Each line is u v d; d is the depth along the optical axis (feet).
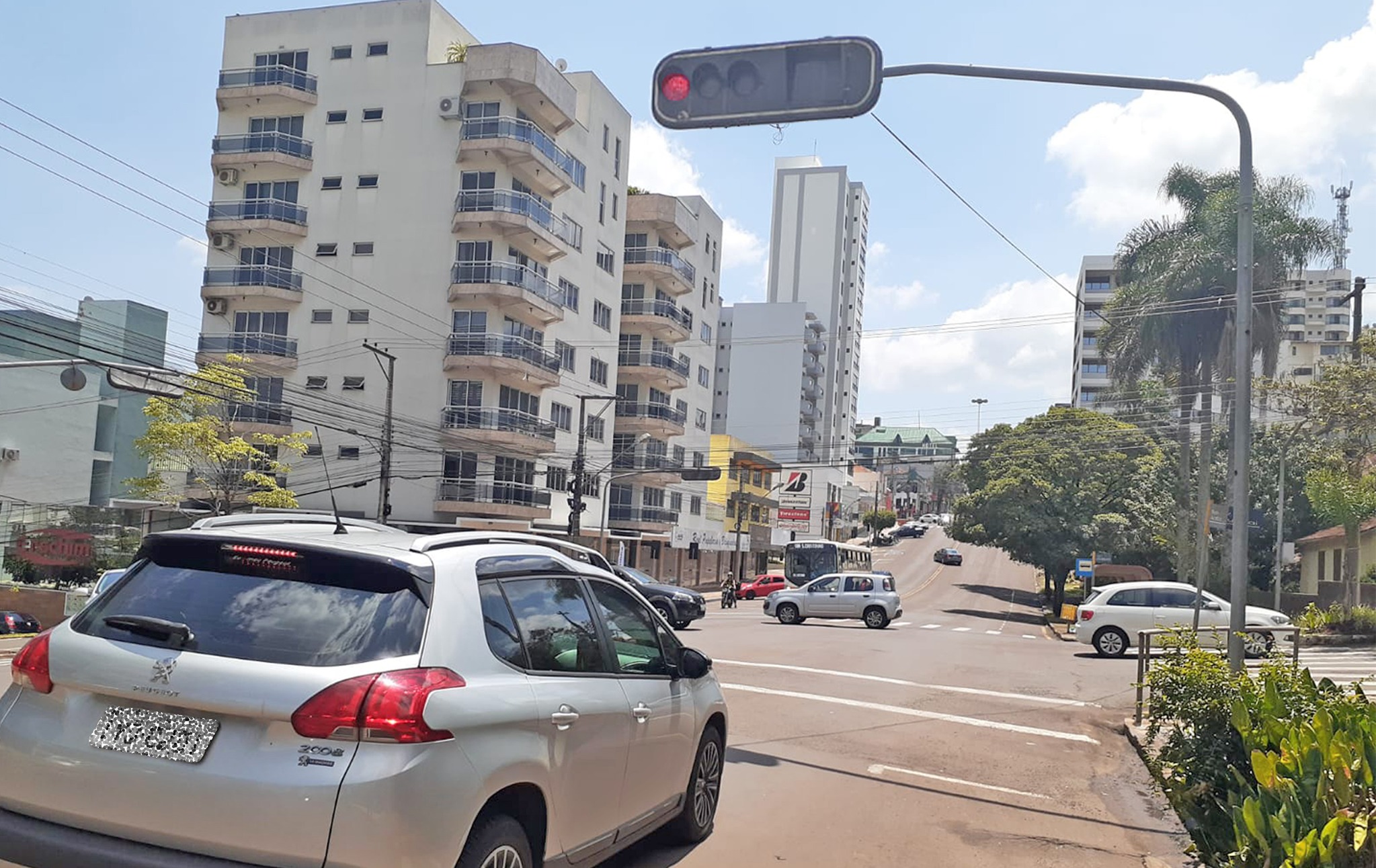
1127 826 25.72
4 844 12.05
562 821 14.48
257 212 156.25
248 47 161.27
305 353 154.61
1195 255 122.93
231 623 12.46
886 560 308.60
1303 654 80.12
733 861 20.21
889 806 26.30
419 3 154.20
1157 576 169.78
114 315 156.87
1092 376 322.96
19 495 143.54
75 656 12.50
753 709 41.09
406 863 11.37
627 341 200.64
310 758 11.35
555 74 155.63
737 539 225.76
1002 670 59.98
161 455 116.78
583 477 163.84
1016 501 163.73
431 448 148.25
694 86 26.53
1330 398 97.60
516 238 153.69
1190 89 30.19
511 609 14.57
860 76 25.95
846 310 392.47
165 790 11.58
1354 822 15.85
